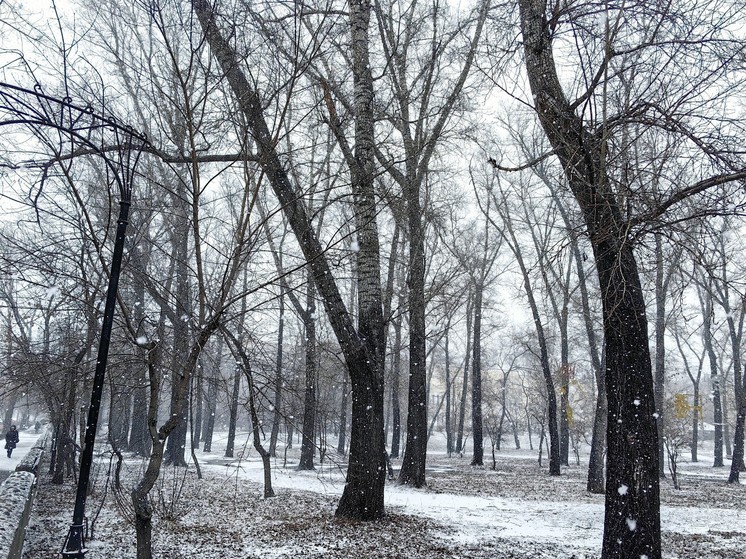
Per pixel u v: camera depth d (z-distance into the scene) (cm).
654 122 605
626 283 685
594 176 622
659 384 2394
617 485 673
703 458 4841
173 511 1091
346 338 1022
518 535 963
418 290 1630
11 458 2495
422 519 1062
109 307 516
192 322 614
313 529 948
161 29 523
